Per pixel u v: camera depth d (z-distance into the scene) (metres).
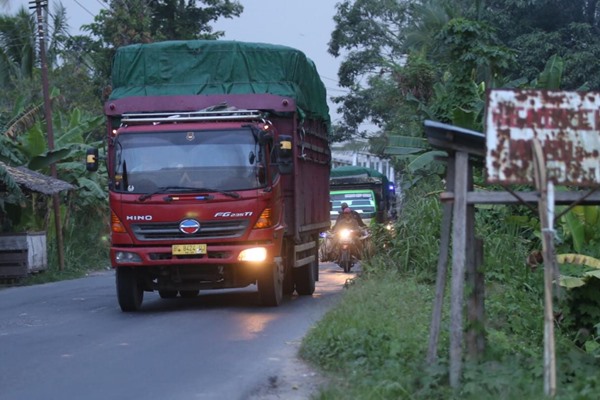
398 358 9.63
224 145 15.76
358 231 26.73
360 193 38.50
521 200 8.29
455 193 8.41
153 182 15.68
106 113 16.84
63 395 9.03
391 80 49.75
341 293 17.28
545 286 7.95
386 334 10.65
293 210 17.31
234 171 15.65
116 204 15.76
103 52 47.09
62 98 43.06
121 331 13.59
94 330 13.80
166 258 15.62
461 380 8.38
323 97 21.05
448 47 25.14
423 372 8.66
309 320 14.36
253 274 16.17
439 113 23.95
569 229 15.20
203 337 12.76
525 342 11.90
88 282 25.98
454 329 8.41
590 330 13.05
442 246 9.09
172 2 52.19
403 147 23.45
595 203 8.55
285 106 16.69
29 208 30.97
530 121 8.30
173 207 15.54
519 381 8.36
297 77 17.64
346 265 26.67
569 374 9.05
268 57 17.50
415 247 18.47
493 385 8.16
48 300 19.55
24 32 42.81
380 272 18.16
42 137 30.69
